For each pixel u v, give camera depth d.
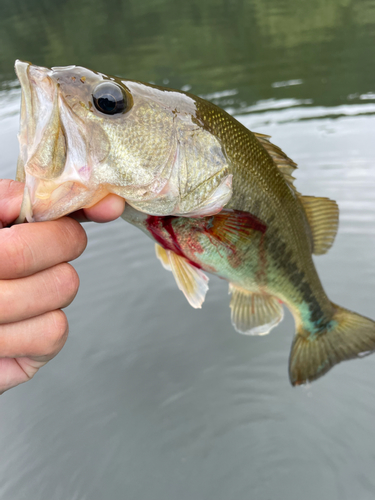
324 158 0.87
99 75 0.20
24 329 0.17
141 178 0.21
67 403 0.53
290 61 1.40
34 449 0.49
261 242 0.29
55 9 2.85
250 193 0.27
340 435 0.50
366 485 0.45
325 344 0.38
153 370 0.57
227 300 0.65
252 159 0.27
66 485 0.46
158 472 0.47
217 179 0.24
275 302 0.34
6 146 0.98
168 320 0.62
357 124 0.97
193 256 0.27
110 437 0.50
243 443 0.50
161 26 2.15
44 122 0.18
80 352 0.59
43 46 2.00
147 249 0.75
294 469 0.47
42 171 0.18
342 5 1.98
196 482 0.46
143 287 0.68
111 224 0.81
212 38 1.81
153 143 0.22
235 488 0.46
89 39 2.04
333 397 0.53
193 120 0.23
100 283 0.69
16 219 0.18
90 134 0.20
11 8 3.10
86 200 0.19
